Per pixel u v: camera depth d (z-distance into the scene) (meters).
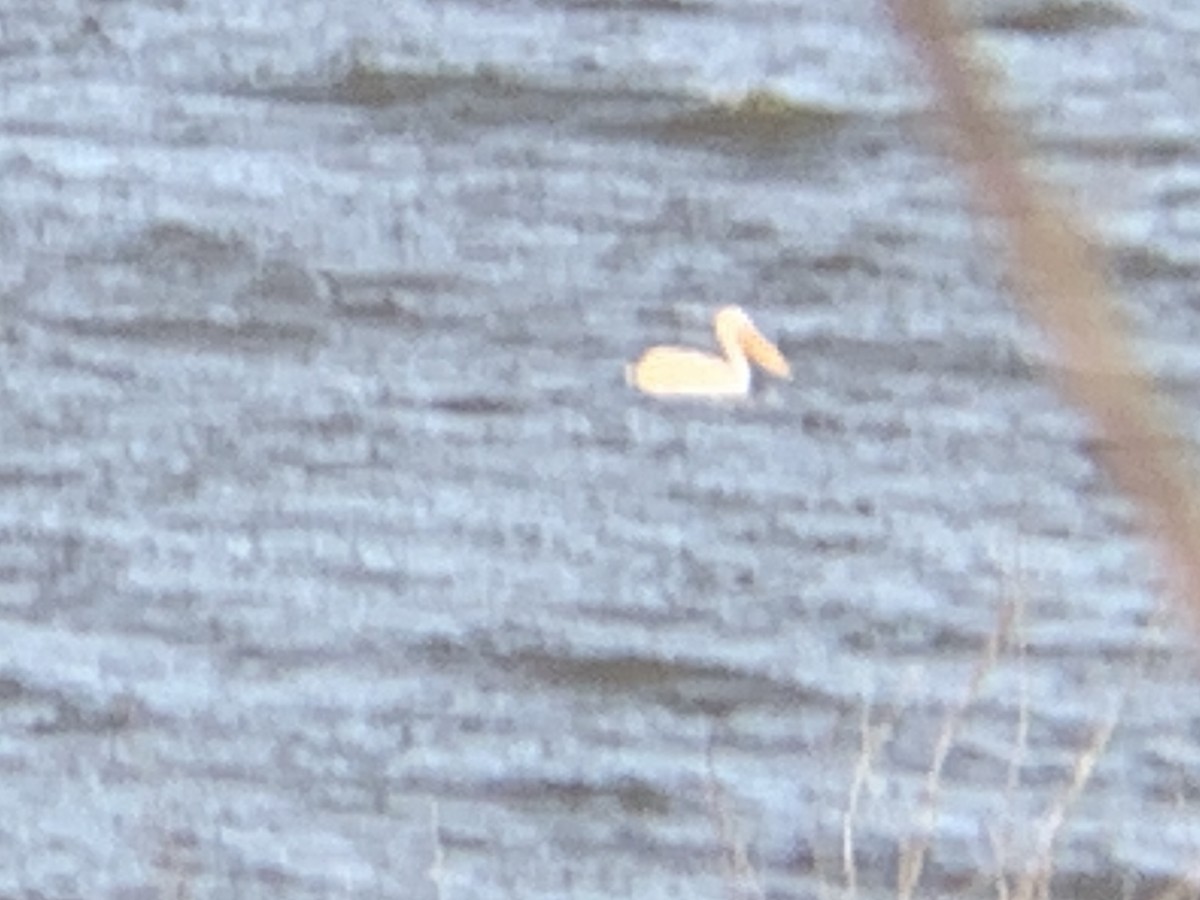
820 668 96.00
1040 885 95.69
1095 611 95.94
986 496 96.12
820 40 96.69
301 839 96.00
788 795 95.88
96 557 96.31
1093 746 95.81
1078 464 96.00
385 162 96.75
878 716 95.94
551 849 95.94
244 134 96.81
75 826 96.06
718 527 96.25
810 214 96.50
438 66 96.81
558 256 96.62
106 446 96.44
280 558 96.31
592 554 96.25
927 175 96.44
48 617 96.25
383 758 96.06
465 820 95.94
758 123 96.69
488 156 96.75
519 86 96.81
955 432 96.19
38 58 96.88
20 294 96.62
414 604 96.19
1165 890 95.69
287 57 96.88
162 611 96.25
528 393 96.44
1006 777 95.81
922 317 96.31
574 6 96.88
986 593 96.00
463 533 96.31
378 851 95.94
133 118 96.81
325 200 96.69
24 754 96.12
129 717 96.12
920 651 96.00
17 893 96.00
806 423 96.31
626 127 96.75
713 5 96.81
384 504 96.31
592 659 96.12
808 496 96.19
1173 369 95.81
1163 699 95.81
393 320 96.56
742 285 96.50
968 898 95.69
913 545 96.12
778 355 96.38
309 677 96.19
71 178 96.75
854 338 96.38
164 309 96.62
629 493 96.31
